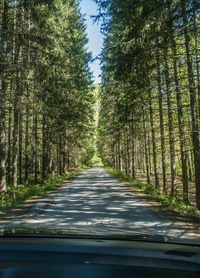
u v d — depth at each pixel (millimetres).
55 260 1043
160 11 7172
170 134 13484
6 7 11969
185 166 12594
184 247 1377
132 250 1216
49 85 14938
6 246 1204
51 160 26391
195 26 7582
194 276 981
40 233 1562
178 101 12430
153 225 7035
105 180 26406
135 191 16094
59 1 17812
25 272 959
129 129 24531
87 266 996
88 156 74438
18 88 14312
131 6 7367
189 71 10297
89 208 9859
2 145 12359
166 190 15250
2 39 11961
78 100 24641
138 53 8000
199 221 7633
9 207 10047
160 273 979
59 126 20625
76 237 1500
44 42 12641
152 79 9617
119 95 18594
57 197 13094
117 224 7086
